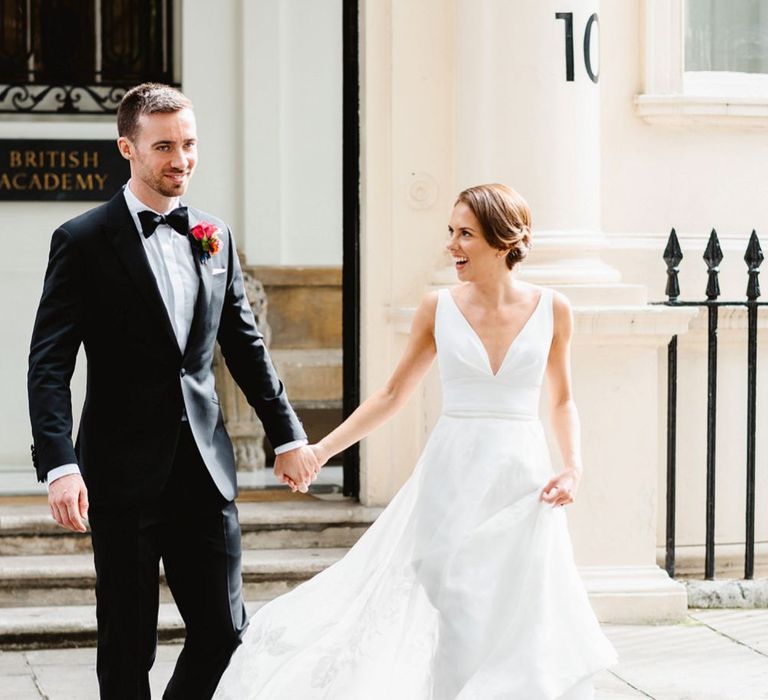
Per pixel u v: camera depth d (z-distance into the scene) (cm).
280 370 1081
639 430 735
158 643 691
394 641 486
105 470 451
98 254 451
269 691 489
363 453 810
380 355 799
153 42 1089
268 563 742
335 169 1137
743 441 807
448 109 794
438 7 791
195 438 456
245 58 1107
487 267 488
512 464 478
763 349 812
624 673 635
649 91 811
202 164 1116
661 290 813
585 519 732
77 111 1062
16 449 1021
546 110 745
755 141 828
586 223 759
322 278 1130
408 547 491
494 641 461
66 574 722
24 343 1027
